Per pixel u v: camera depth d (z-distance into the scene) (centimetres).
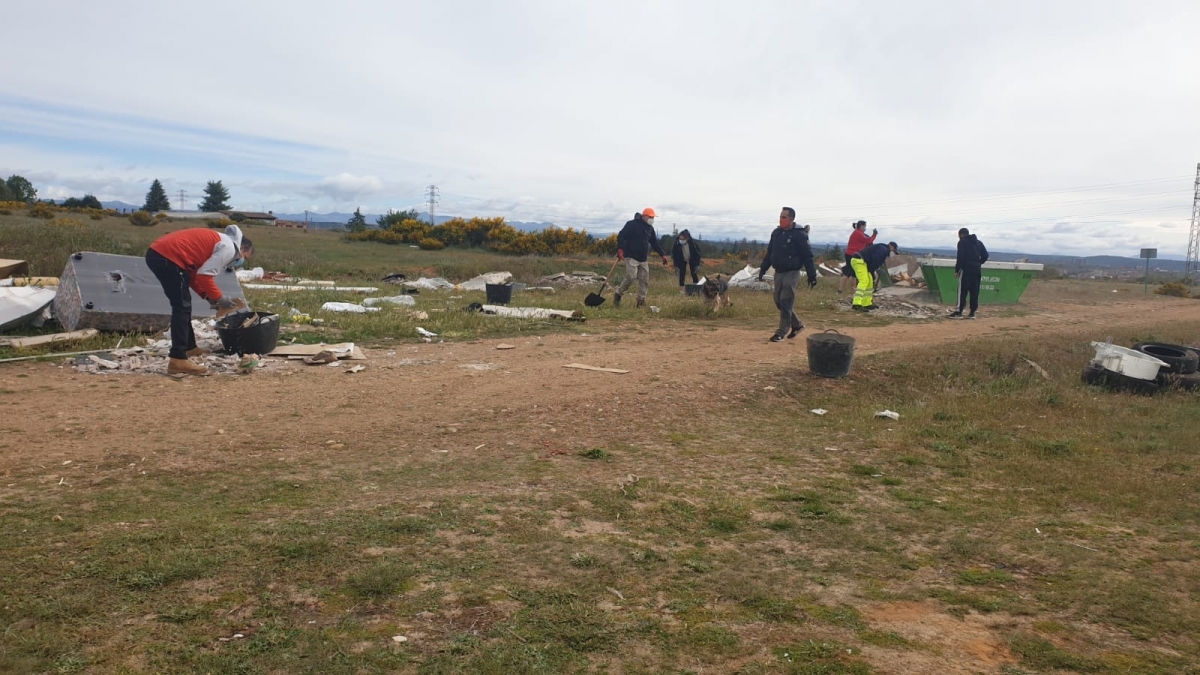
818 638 278
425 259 3089
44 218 4453
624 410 687
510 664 250
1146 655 272
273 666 244
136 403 631
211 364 793
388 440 559
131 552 323
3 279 1011
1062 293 2719
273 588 299
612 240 4291
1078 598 322
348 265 2600
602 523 397
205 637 259
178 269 739
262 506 396
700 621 288
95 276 911
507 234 4394
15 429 532
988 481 520
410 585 308
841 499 460
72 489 414
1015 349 1117
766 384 823
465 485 454
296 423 594
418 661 250
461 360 909
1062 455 602
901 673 253
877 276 2078
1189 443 638
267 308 1237
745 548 373
